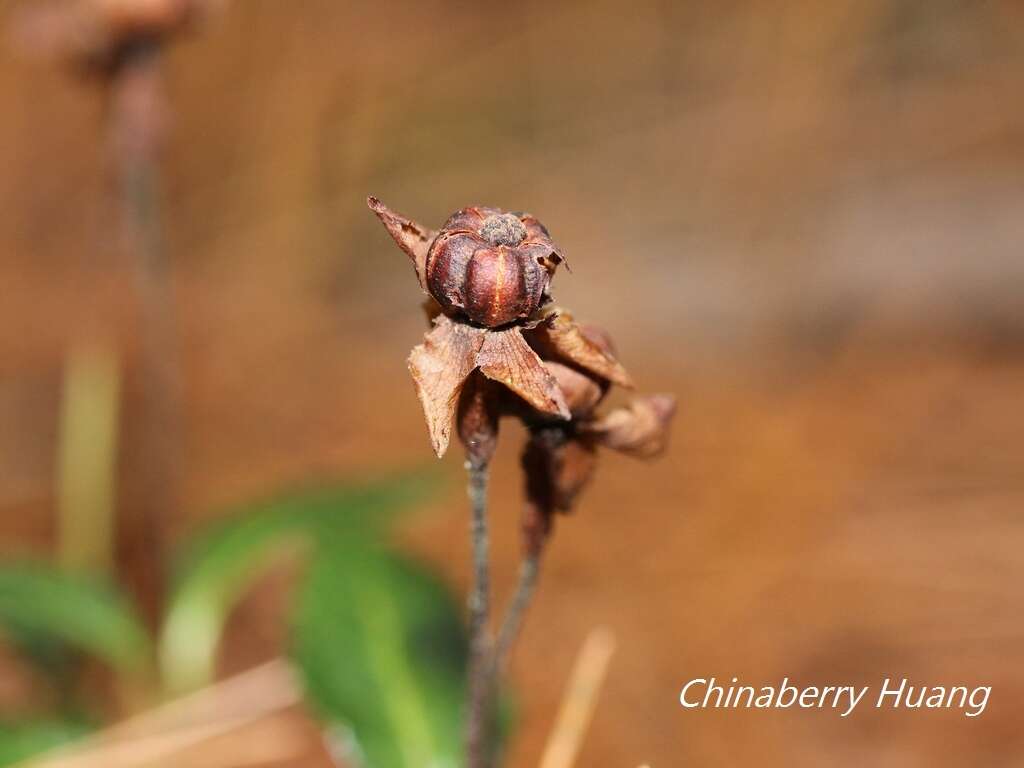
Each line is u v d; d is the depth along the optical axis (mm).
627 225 251
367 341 240
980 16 269
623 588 174
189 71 272
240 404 221
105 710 158
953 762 144
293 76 277
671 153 264
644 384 220
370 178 271
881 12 274
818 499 186
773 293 232
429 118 281
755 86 273
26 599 142
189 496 201
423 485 153
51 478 201
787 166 254
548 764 134
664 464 196
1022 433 194
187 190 267
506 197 264
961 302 221
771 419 203
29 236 256
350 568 139
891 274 227
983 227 224
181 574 150
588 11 295
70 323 228
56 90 270
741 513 185
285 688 150
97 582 147
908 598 167
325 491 153
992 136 241
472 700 110
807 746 147
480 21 299
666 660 161
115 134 142
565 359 97
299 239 258
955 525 178
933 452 193
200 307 244
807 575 173
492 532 186
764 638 163
